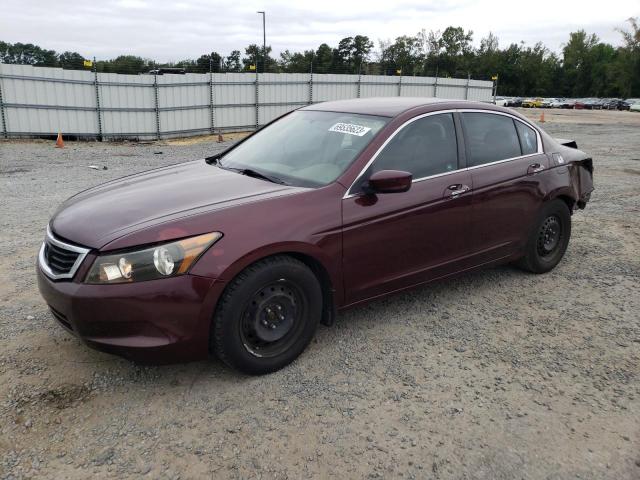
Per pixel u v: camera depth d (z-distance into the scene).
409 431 2.83
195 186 3.60
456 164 4.15
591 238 6.39
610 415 3.00
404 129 3.90
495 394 3.18
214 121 23.58
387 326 4.01
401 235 3.75
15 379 3.19
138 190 3.60
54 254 3.10
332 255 3.41
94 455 2.60
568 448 2.73
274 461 2.59
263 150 4.25
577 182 5.25
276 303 3.24
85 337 2.90
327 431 2.81
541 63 104.75
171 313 2.88
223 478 2.48
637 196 9.00
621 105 65.62
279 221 3.19
